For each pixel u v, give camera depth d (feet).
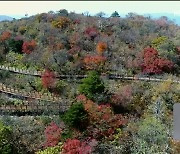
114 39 201.26
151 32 230.89
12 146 92.94
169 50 177.68
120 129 104.17
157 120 104.88
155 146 90.53
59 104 120.78
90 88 122.01
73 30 212.64
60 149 92.68
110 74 158.30
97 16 269.64
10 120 105.81
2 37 195.31
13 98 130.82
